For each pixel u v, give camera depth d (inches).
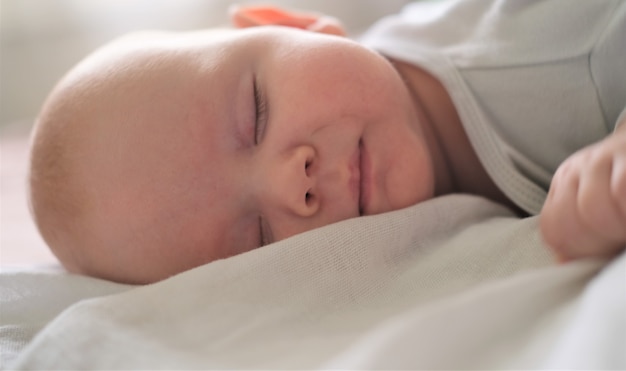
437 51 36.9
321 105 31.3
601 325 15.8
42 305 30.7
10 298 30.8
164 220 31.6
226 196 31.6
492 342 17.9
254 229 32.3
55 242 33.8
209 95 31.9
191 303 24.3
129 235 31.9
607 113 30.6
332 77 31.8
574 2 31.6
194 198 31.5
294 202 30.2
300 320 23.8
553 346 17.0
